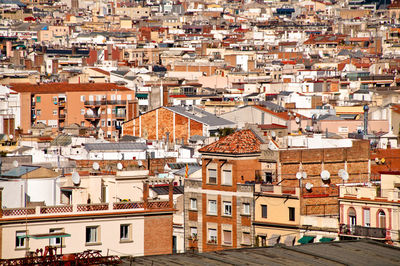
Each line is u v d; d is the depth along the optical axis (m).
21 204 166.12
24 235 148.38
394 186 174.62
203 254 130.00
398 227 167.88
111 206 155.38
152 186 177.25
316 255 130.62
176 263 124.44
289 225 181.12
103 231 154.00
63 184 172.12
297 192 180.75
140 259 127.38
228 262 125.31
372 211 170.88
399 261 130.62
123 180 175.12
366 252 134.38
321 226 177.75
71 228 151.62
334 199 181.25
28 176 170.62
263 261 126.44
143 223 157.12
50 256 136.25
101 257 132.88
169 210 159.25
